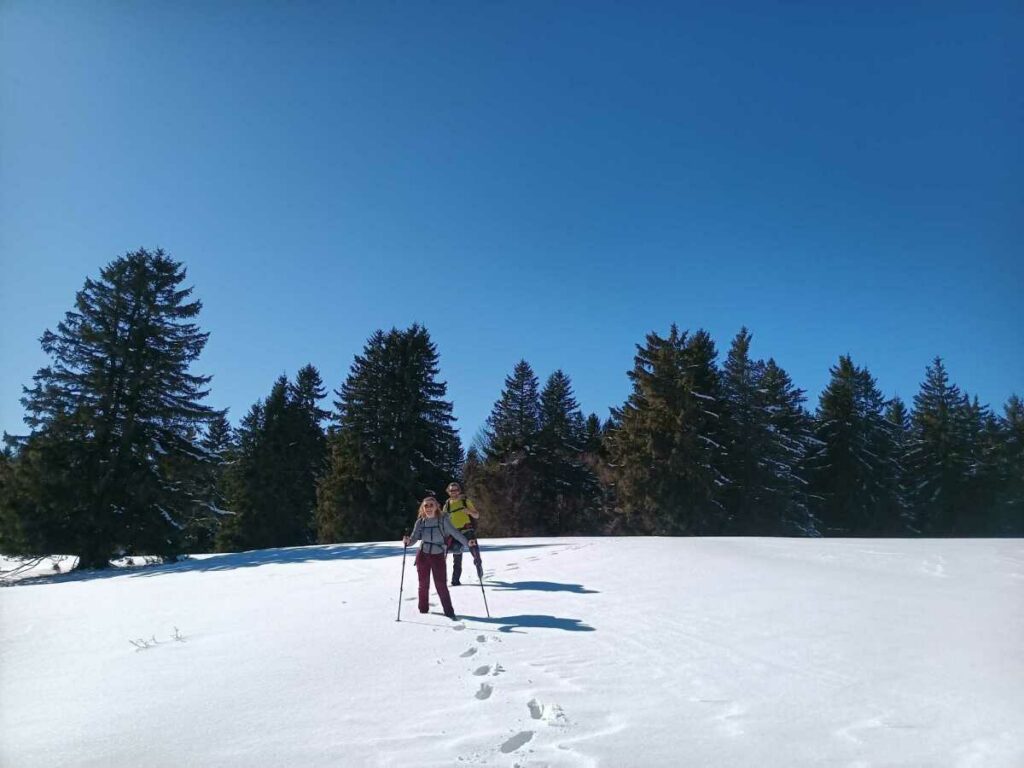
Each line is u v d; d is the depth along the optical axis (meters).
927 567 11.92
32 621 10.72
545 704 5.12
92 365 29.86
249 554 25.52
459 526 10.84
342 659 6.68
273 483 55.91
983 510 63.44
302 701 5.44
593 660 6.29
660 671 5.91
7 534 27.55
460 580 11.73
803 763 4.05
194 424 32.06
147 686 6.10
